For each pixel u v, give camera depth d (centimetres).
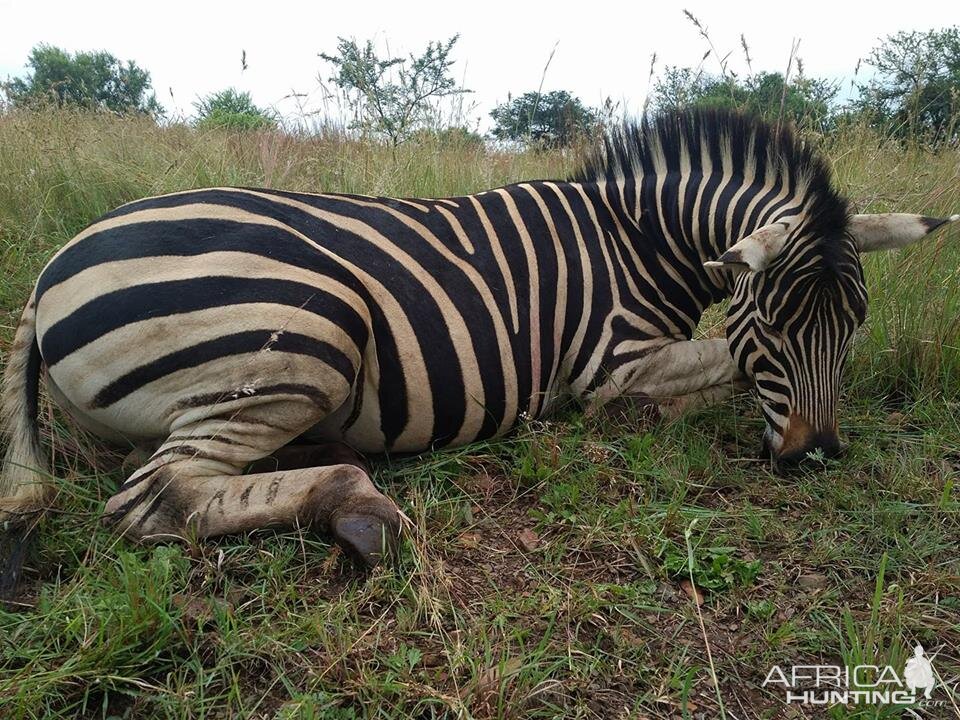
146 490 214
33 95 622
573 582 217
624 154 315
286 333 215
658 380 298
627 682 186
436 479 260
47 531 218
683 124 304
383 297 244
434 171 498
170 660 180
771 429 279
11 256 372
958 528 248
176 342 212
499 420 275
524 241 284
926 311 354
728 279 296
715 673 190
